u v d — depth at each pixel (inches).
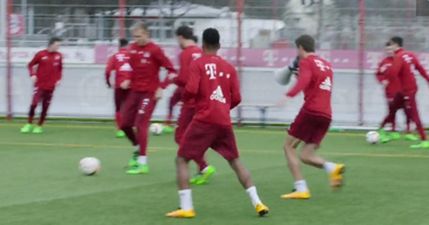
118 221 735.7
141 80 1022.4
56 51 1540.4
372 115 1681.8
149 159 1175.0
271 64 1700.3
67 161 1145.4
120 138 1461.6
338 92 1688.0
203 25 1716.3
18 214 764.0
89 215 761.6
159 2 1721.2
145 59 1014.4
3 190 900.0
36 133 1541.6
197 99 758.5
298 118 851.4
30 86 1786.4
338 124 1690.5
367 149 1336.1
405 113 1414.9
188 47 946.7
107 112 1771.7
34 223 723.4
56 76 1541.6
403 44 1644.9
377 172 1060.5
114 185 939.3
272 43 1697.8
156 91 1025.5
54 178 989.2
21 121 1771.7
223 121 751.1
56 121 1782.7
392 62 1424.7
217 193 890.1
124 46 1422.2
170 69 1019.9
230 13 1708.9
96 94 1769.2
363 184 957.8
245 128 1690.5
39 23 1769.2
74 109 1781.5
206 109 750.5
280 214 773.9
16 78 1790.1
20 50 1781.5
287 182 970.1
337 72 1685.5
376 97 1676.9
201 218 753.6
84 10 1753.2
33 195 869.2
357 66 1675.7
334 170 856.3
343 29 1676.9
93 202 829.2
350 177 1013.8
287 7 1690.5
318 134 855.1
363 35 1667.1
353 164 1140.5
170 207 804.0
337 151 1304.1
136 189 911.7
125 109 1041.5
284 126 1715.1
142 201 836.6
